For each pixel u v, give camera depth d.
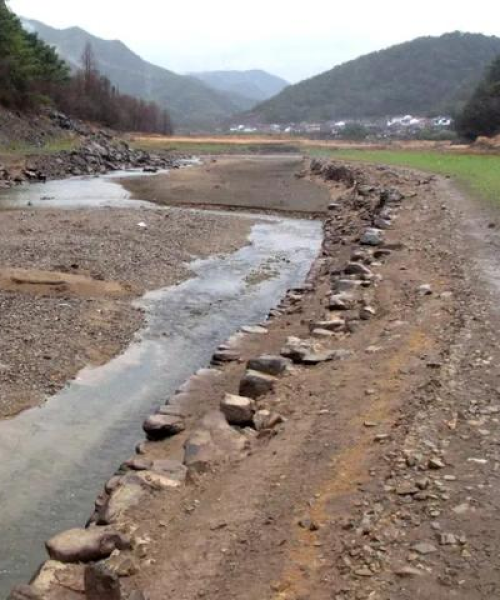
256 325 14.27
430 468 6.96
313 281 18.53
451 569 5.42
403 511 6.24
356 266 16.89
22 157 50.44
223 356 12.15
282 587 5.37
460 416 8.09
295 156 83.25
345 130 149.00
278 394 9.59
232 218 31.80
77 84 97.06
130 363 12.96
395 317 12.61
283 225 31.09
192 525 6.48
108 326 14.74
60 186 43.19
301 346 11.30
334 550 5.76
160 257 21.75
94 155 59.44
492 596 5.10
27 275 17.38
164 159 68.56
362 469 7.08
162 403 11.27
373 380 9.50
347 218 30.22
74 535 6.30
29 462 9.18
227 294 18.44
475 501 6.32
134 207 33.50
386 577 5.37
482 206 26.27
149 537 6.36
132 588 5.62
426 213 25.44
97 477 8.88
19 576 6.89
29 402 10.91
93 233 24.31
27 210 30.61
